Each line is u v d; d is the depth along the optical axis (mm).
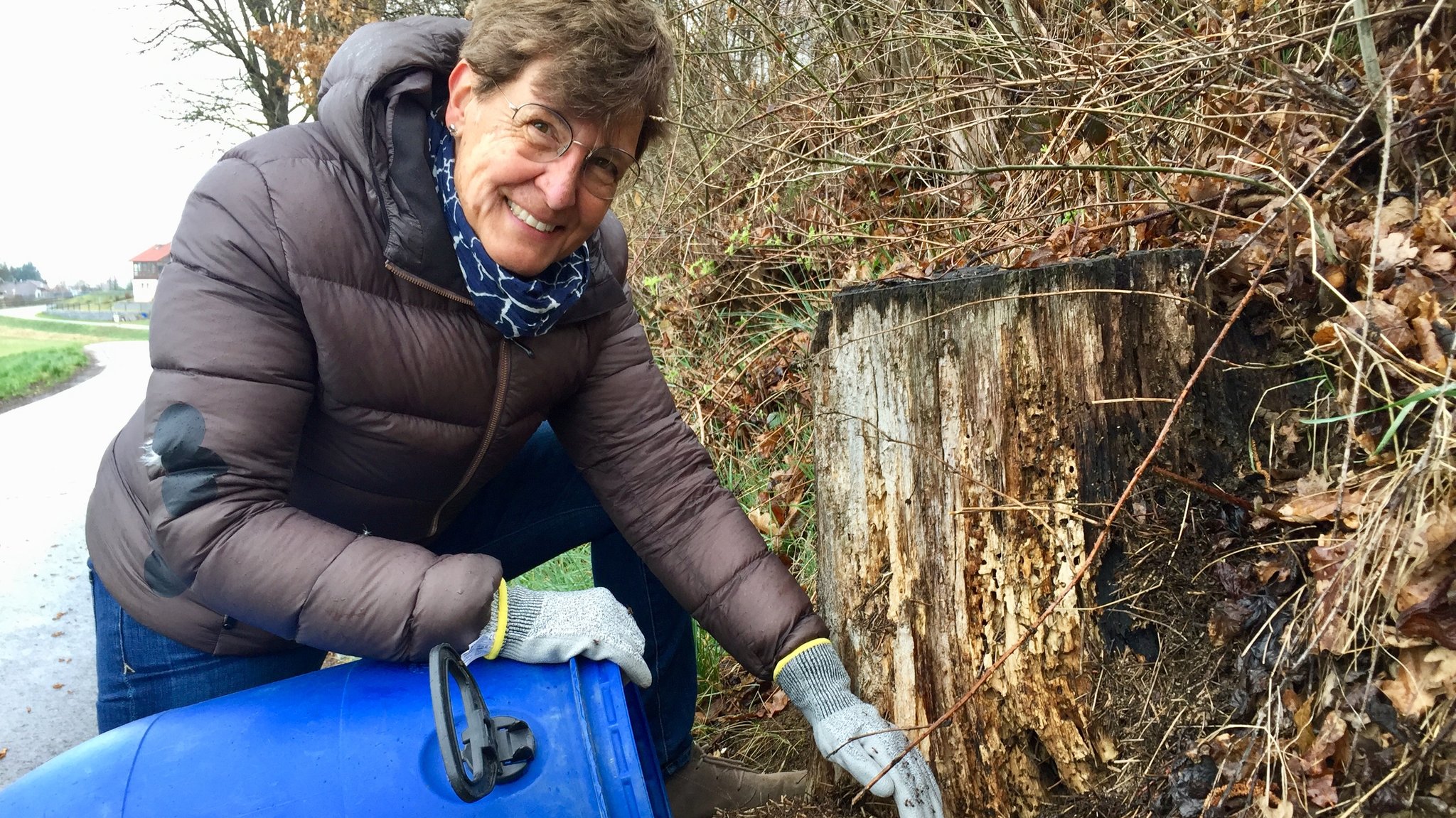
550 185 1250
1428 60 1426
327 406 1393
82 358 11867
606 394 1662
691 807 1854
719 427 3143
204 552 1247
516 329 1400
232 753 1171
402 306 1364
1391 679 1171
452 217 1338
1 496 4668
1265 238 1412
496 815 1124
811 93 3377
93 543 1534
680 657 1873
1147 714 1428
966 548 1532
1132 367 1432
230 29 13266
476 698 1141
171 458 1234
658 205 4016
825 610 1734
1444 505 1106
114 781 1148
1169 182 1887
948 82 2738
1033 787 1514
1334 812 1188
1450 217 1334
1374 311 1268
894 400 1582
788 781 1858
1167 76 1729
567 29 1182
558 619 1333
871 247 2883
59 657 2744
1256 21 1737
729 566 1604
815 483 1775
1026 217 2348
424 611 1240
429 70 1331
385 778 1144
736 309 3607
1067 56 2213
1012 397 1476
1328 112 1497
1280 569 1343
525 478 1880
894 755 1453
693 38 3949
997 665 1296
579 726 1214
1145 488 1439
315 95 11234
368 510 1562
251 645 1517
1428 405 1212
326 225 1278
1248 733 1302
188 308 1257
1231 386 1429
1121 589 1458
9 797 1161
